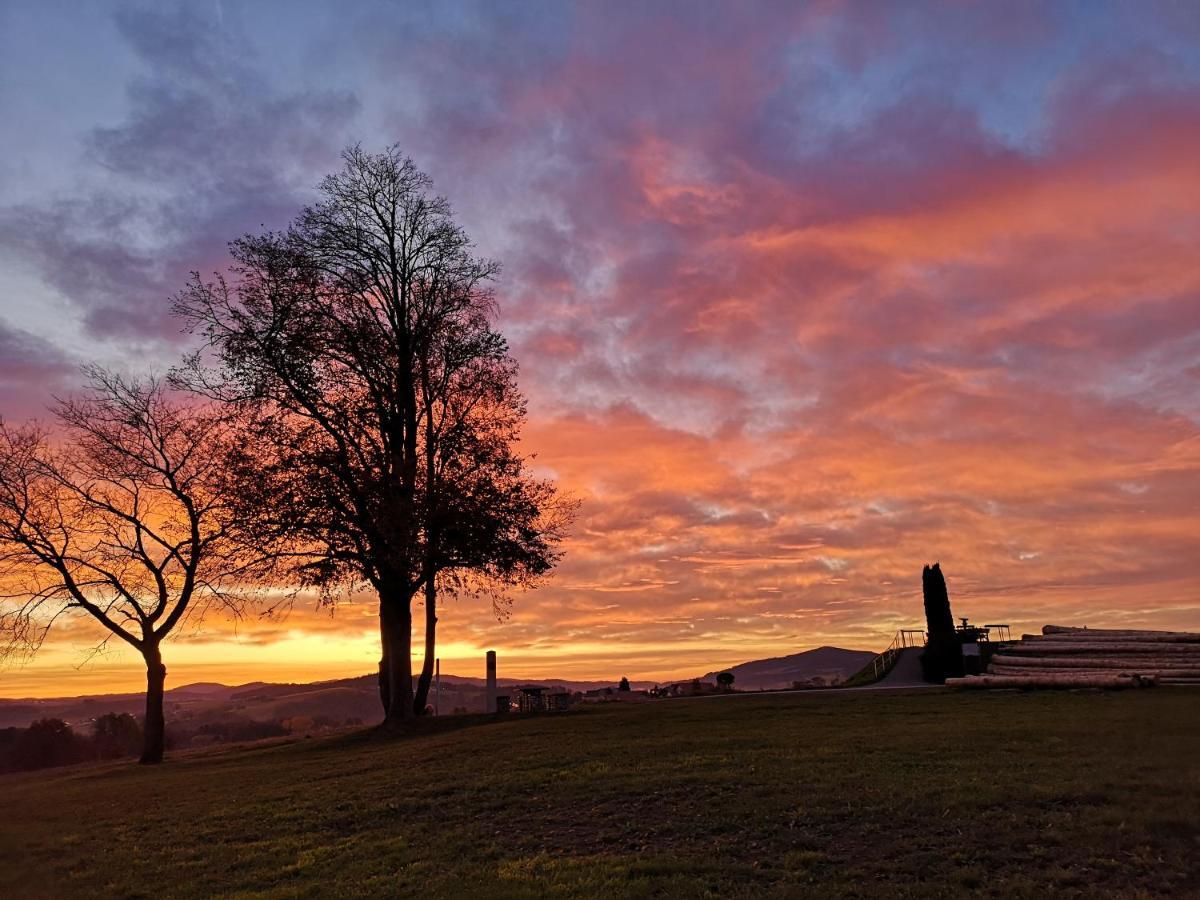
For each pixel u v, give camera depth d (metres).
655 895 9.35
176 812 16.89
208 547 33.06
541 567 31.42
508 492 30.83
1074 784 11.83
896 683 36.69
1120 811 10.52
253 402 30.80
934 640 36.66
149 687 32.28
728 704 27.86
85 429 32.91
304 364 30.52
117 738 50.16
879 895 8.84
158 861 13.02
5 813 18.97
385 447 31.66
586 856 11.05
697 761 15.86
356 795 16.19
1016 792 11.66
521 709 35.66
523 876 10.41
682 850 10.84
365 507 29.69
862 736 17.66
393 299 33.09
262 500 29.89
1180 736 15.79
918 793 12.03
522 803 14.05
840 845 10.48
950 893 8.73
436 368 32.81
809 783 13.23
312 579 30.39
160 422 33.38
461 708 42.56
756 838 11.06
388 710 31.62
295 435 30.84
